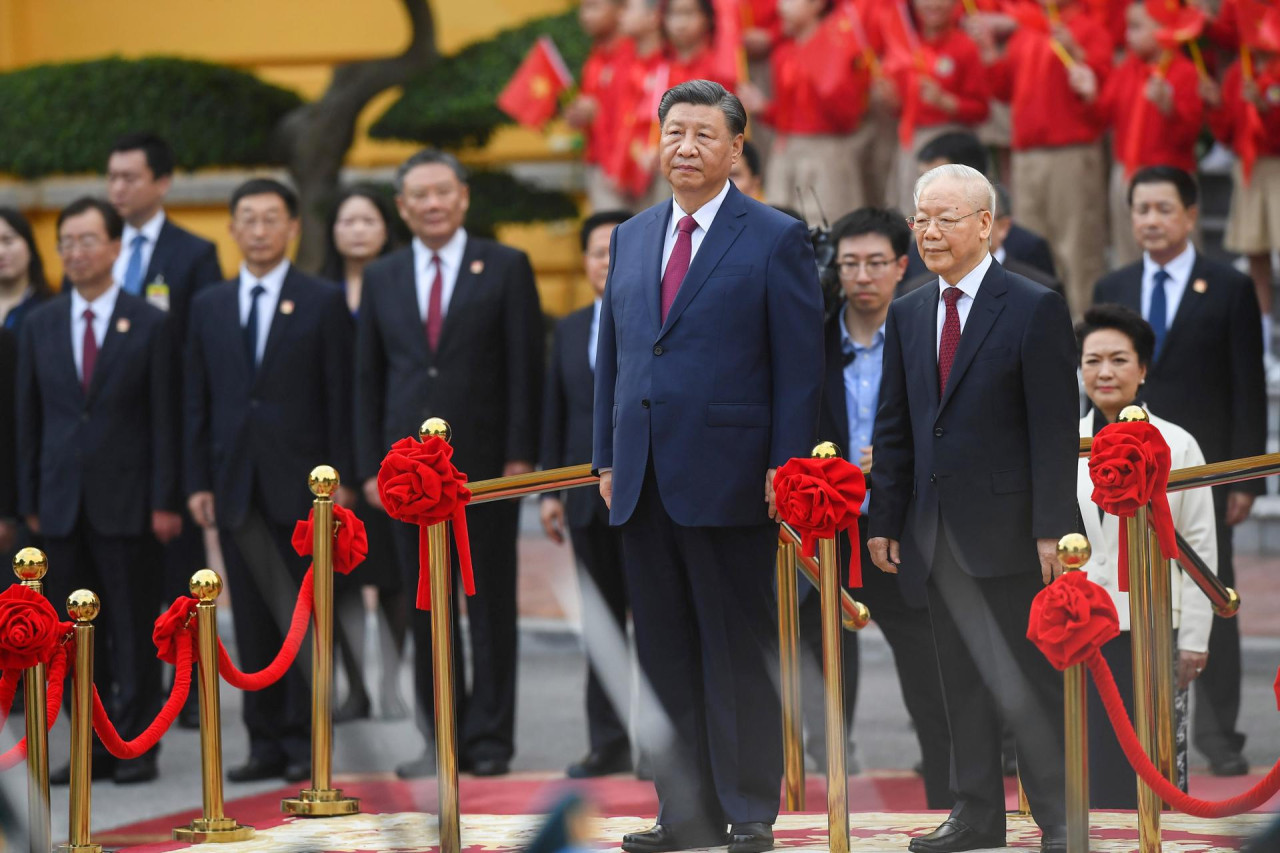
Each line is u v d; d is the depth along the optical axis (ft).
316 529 68.64
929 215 56.59
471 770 84.64
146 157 101.65
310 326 88.94
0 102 160.25
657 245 60.49
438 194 85.40
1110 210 124.26
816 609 77.56
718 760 57.88
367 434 86.33
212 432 89.51
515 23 186.91
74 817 60.23
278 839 64.13
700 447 57.93
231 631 123.95
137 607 90.07
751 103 125.90
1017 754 56.34
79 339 92.22
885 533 58.75
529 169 175.01
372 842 63.36
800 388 57.98
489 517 84.64
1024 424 56.18
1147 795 52.90
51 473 90.89
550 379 86.69
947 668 56.85
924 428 57.47
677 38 128.88
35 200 180.14
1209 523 69.82
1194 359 82.69
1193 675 68.90
